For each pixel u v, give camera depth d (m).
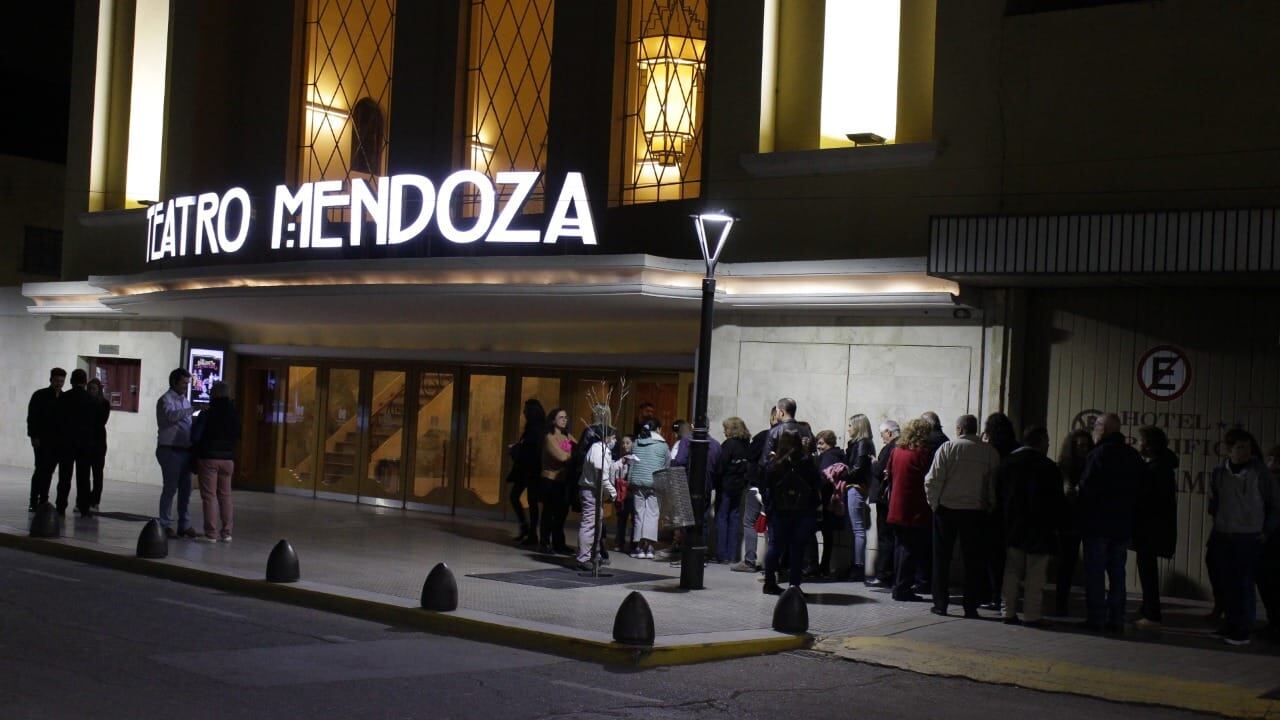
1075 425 14.84
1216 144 13.97
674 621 11.64
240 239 20.22
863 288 15.59
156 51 26.52
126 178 26.08
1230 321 14.03
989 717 8.87
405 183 18.44
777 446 13.66
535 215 19.80
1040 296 15.14
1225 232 12.70
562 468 16.55
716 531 16.39
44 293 26.22
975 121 15.47
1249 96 13.82
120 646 9.47
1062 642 11.38
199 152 23.98
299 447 23.84
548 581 13.81
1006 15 15.34
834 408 16.36
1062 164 14.86
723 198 17.38
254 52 23.95
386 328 22.41
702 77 18.38
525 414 17.66
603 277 16.44
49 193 35.28
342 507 21.83
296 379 24.03
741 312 17.23
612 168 19.05
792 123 17.23
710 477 16.11
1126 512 11.99
